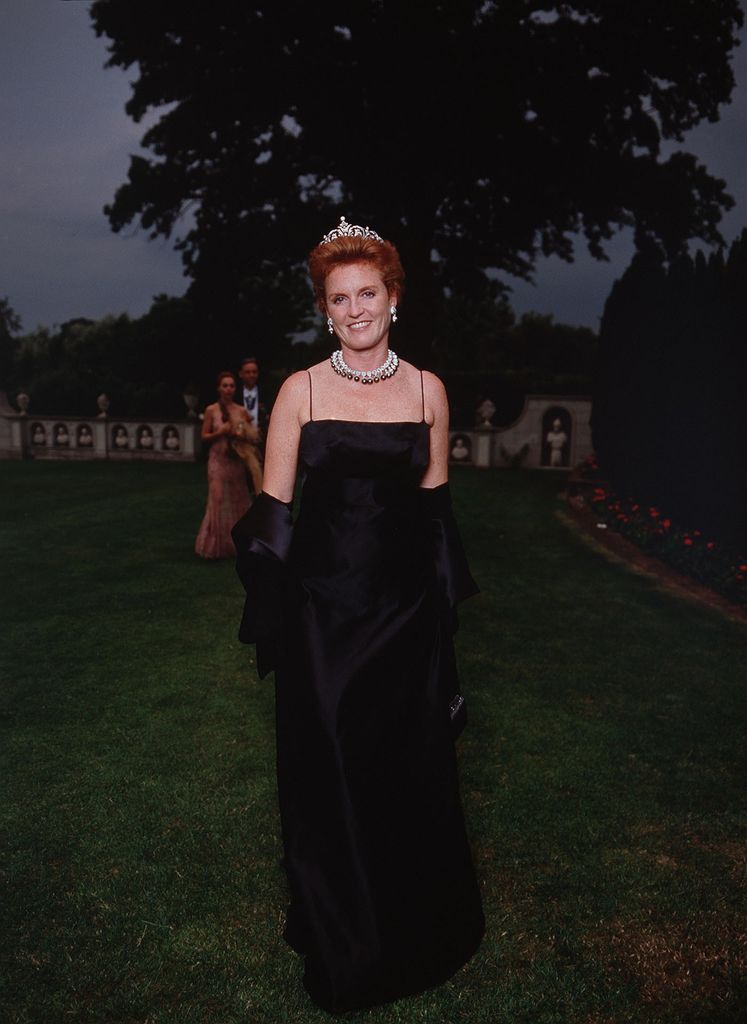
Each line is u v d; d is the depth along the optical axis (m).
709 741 3.96
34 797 3.30
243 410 8.35
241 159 24.86
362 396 2.29
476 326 41.28
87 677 4.80
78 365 32.75
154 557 8.48
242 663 5.07
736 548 8.16
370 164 22.30
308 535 2.32
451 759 2.33
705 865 2.88
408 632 2.28
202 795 3.33
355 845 2.15
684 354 9.36
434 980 2.24
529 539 10.11
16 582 7.32
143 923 2.52
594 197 23.47
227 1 21.44
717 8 21.22
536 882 2.76
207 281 26.38
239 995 2.22
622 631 5.94
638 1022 2.15
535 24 21.73
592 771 3.61
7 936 2.45
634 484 11.22
